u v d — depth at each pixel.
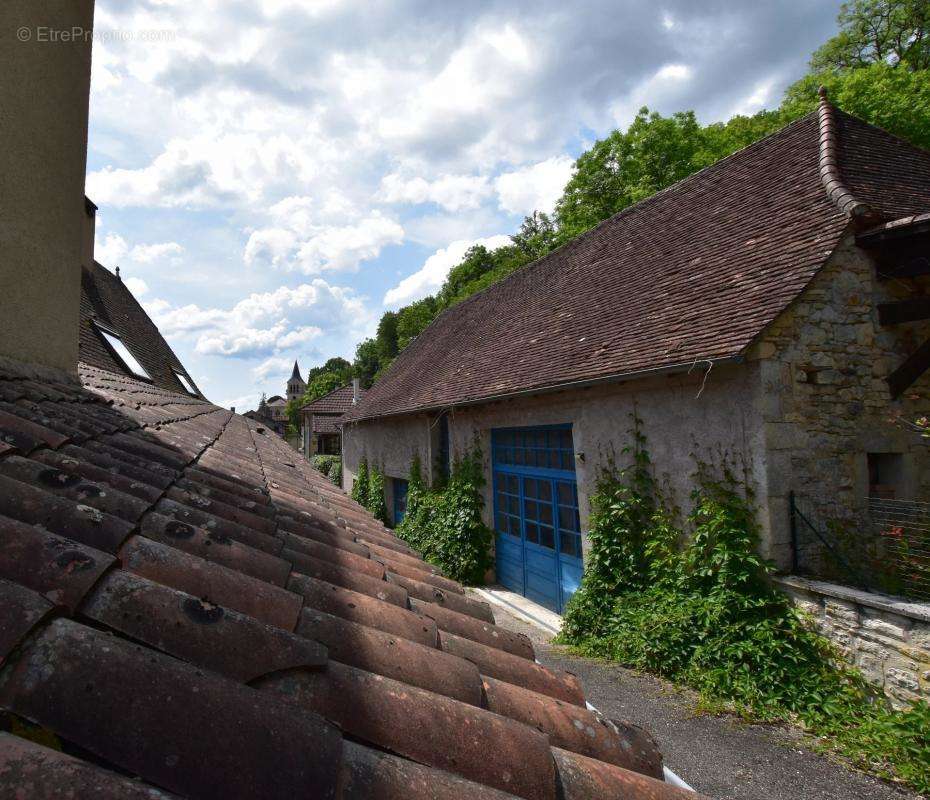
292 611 1.27
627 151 22.62
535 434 9.20
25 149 2.63
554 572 8.67
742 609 5.25
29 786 0.60
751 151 8.84
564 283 11.31
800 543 5.32
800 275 5.53
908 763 3.92
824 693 4.64
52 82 2.88
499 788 0.96
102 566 1.06
